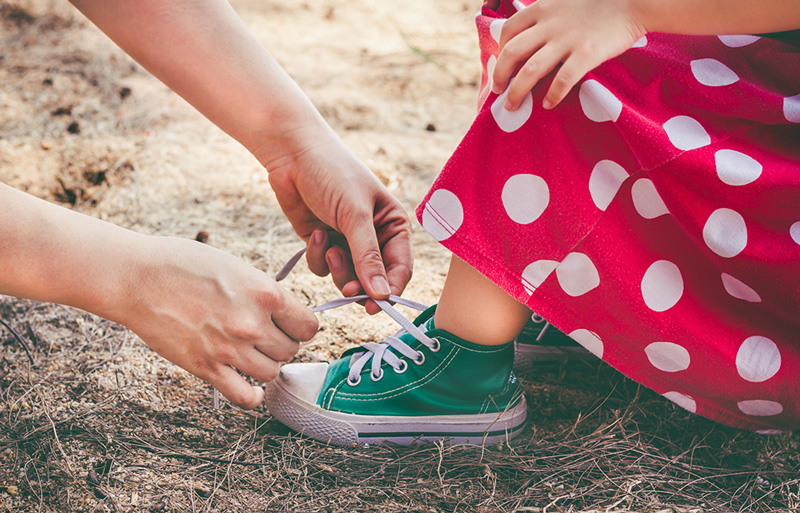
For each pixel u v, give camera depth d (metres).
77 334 1.29
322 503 0.94
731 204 0.86
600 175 0.89
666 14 0.86
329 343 1.33
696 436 1.11
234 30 1.09
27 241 0.78
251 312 0.92
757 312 0.91
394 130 2.29
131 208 1.77
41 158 1.92
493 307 1.00
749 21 0.84
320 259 1.18
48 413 1.07
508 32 0.93
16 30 2.77
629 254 0.91
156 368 1.21
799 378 0.93
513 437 1.11
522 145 0.90
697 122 0.88
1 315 1.32
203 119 2.21
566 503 0.95
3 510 0.89
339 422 1.07
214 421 1.11
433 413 1.07
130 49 1.08
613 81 0.88
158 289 0.87
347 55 2.92
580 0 0.88
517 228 0.92
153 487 0.95
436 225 0.93
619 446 1.07
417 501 0.95
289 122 1.12
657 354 0.95
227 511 0.92
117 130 2.09
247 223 1.74
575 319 0.94
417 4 3.67
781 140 0.90
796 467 1.06
